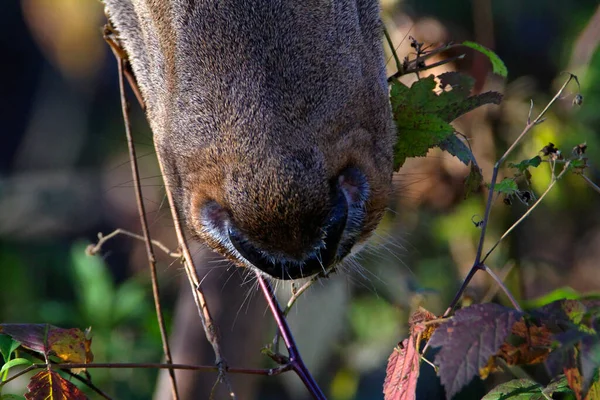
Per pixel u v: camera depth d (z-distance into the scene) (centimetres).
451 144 681
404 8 1022
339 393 1059
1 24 1994
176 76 603
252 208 549
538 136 1011
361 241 597
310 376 635
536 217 1134
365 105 596
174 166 620
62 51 1501
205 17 595
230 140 568
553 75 1230
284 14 585
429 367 927
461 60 1007
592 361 484
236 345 941
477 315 495
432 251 1054
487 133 1023
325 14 592
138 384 1073
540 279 1135
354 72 596
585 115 1027
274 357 647
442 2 1162
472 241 1030
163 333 723
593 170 1030
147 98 686
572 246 1141
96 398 1030
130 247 1594
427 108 683
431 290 921
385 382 553
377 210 590
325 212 548
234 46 584
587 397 505
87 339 614
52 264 1478
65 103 1870
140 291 1097
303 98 571
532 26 1289
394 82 688
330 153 566
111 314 1070
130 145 751
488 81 1045
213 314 934
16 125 1938
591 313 502
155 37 636
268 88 573
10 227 1552
